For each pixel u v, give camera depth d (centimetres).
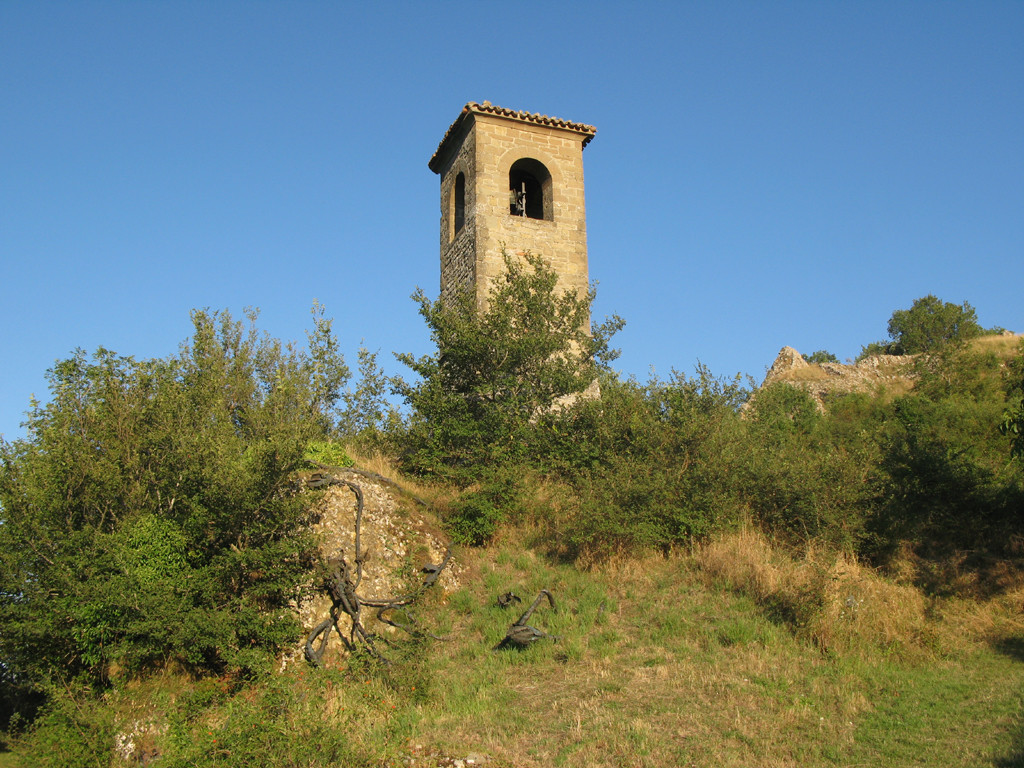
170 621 999
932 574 1227
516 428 1606
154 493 1225
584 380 1706
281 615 1085
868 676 914
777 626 1051
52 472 1123
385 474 1518
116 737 973
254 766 786
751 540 1271
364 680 1005
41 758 939
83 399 1312
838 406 2469
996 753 715
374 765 779
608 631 1081
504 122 2145
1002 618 1066
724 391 1708
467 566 1343
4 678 1099
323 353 2067
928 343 4266
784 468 1399
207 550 1111
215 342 1852
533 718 873
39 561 1067
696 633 1052
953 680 900
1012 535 1315
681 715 843
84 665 1062
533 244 2080
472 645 1105
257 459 1114
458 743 822
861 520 1298
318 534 1185
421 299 1719
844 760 735
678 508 1352
